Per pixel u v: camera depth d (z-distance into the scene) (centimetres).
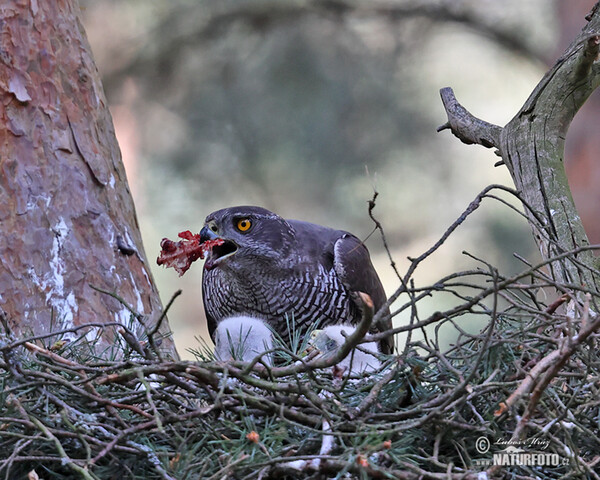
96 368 577
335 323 878
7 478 500
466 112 853
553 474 541
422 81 1808
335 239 898
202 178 1747
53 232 760
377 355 587
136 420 558
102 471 526
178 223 1736
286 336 881
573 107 762
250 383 536
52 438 491
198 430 542
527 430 520
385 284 1775
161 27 1766
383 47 1798
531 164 755
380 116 1750
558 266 711
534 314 579
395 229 1786
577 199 1581
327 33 1778
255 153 1741
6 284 738
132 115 1773
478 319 1430
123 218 813
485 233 1739
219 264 848
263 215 862
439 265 1753
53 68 780
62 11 793
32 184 759
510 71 1858
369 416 533
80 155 784
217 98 1744
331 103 1739
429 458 511
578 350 534
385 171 1755
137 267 810
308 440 522
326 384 573
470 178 1792
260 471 494
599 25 766
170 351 812
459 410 545
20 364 564
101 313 767
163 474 500
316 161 1734
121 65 1770
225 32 1770
